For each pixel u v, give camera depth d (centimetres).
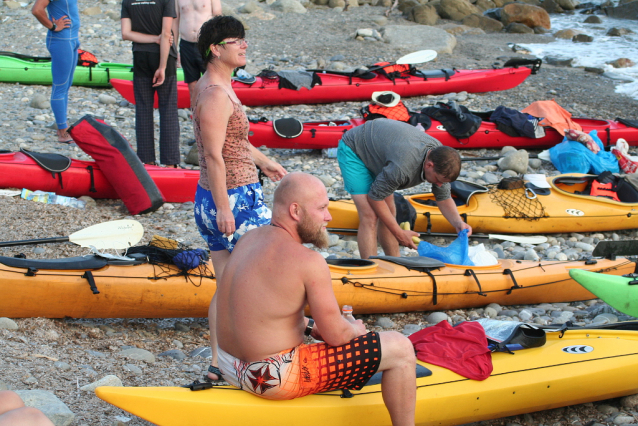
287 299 357
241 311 361
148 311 587
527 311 691
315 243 374
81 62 1516
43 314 555
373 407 405
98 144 877
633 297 554
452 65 2052
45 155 873
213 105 434
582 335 526
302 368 370
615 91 1845
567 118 1295
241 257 370
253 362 368
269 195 1015
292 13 2622
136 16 948
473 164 1203
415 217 851
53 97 1105
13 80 1498
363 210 688
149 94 1002
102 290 562
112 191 911
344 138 683
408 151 607
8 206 805
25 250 706
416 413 429
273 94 1499
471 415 451
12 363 465
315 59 2009
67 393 440
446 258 689
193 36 1120
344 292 623
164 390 377
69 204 868
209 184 448
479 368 457
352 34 2306
